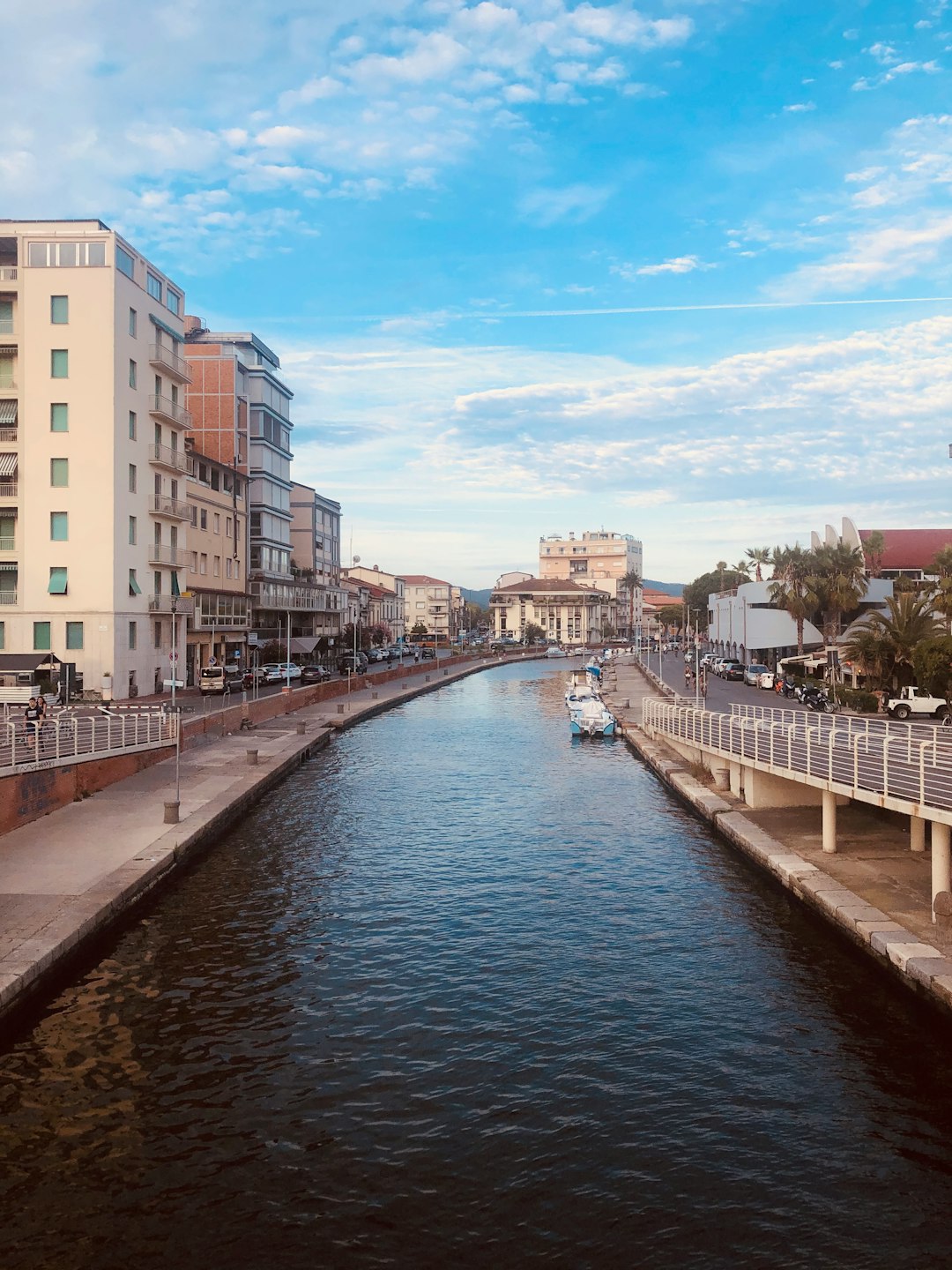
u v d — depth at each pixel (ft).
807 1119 41.34
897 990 52.85
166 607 200.44
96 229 187.93
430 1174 37.22
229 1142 39.40
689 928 67.15
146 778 116.26
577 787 127.95
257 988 56.08
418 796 120.88
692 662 331.57
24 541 176.04
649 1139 39.68
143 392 192.75
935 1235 33.78
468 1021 51.39
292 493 362.53
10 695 142.92
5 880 68.64
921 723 136.05
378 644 458.50
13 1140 39.52
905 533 307.58
